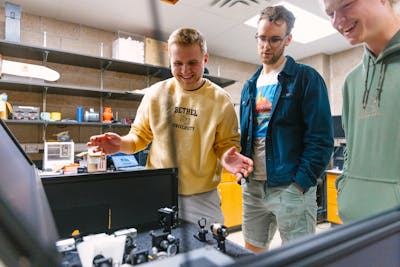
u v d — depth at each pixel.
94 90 2.89
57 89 2.83
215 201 1.15
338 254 0.27
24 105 2.88
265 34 1.16
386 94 0.88
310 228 1.18
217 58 4.27
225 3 2.75
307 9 2.92
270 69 1.28
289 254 0.25
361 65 1.01
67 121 2.80
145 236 0.84
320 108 1.16
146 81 3.60
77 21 3.08
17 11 2.58
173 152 0.55
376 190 0.89
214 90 1.16
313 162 1.13
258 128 1.30
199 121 1.11
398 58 0.86
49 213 0.43
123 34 3.24
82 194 0.80
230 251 0.73
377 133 0.90
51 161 2.42
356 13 0.76
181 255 0.31
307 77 1.19
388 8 0.80
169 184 0.96
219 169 1.19
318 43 3.85
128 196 0.88
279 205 1.19
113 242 0.67
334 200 3.25
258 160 1.28
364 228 0.31
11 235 0.23
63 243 0.68
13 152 0.52
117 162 2.41
